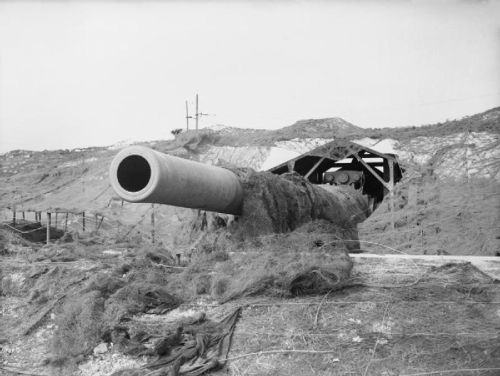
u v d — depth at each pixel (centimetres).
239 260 1109
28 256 1363
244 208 1244
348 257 1083
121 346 951
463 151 2881
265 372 839
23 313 1131
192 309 1019
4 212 2569
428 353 823
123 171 1009
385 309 917
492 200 2395
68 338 988
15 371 968
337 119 3584
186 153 3625
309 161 3231
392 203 2492
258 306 980
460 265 1039
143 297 1044
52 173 4191
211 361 863
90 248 1427
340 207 1616
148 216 2606
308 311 941
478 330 855
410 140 3102
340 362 833
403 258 1097
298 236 1184
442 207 2394
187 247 1315
